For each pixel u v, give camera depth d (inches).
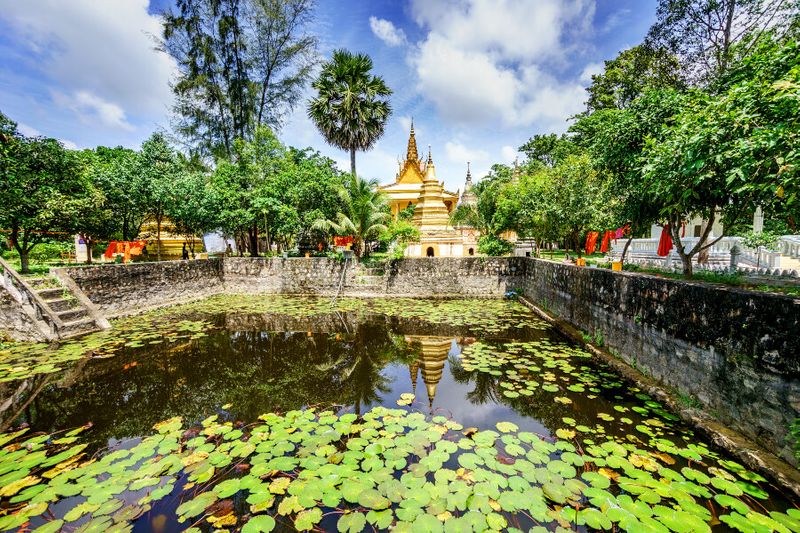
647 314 227.0
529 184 639.1
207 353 307.4
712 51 432.8
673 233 275.6
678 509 115.7
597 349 287.6
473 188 979.3
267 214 610.2
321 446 156.0
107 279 420.2
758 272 246.7
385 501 120.1
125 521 114.3
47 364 271.9
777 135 143.6
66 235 478.9
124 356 295.3
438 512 115.0
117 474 139.2
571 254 826.8
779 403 135.9
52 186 406.0
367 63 729.0
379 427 175.9
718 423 164.2
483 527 108.7
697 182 177.0
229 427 179.0
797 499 120.0
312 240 733.9
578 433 169.6
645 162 252.5
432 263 599.5
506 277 593.9
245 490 133.0
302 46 745.0
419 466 139.6
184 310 482.6
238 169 643.5
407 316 444.5
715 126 167.5
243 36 721.0
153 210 546.6
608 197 360.5
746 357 151.4
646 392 212.1
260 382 245.6
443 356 300.0
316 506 119.8
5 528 110.7
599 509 117.3
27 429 182.5
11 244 448.5
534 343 321.1
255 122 756.0
